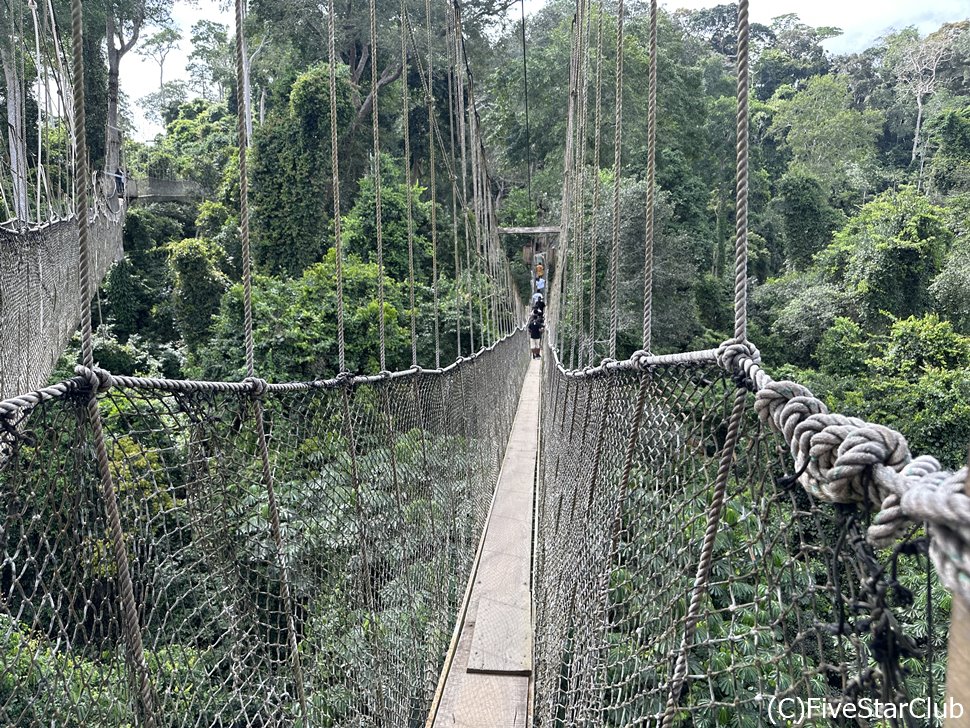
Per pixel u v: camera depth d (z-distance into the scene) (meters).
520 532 6.09
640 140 17.44
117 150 16.31
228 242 16.22
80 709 1.27
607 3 17.58
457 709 3.45
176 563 1.60
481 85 20.92
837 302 14.18
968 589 0.49
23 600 1.14
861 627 0.66
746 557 1.05
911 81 29.19
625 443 1.94
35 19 7.24
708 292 16.27
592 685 2.18
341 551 2.72
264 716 2.12
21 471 1.17
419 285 14.38
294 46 17.08
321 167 15.61
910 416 9.41
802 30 37.06
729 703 1.00
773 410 0.82
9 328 4.61
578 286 5.07
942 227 13.64
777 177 25.23
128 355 12.80
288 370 11.70
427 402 4.52
